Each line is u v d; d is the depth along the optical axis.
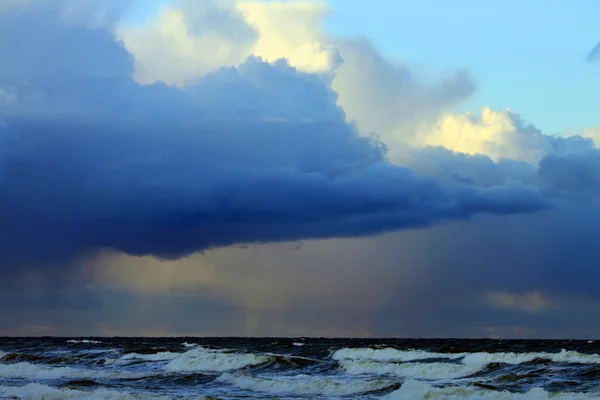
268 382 43.12
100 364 61.28
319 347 93.31
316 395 39.59
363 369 51.78
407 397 36.19
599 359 53.62
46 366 54.62
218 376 47.09
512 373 45.66
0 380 48.56
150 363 61.78
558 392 34.91
